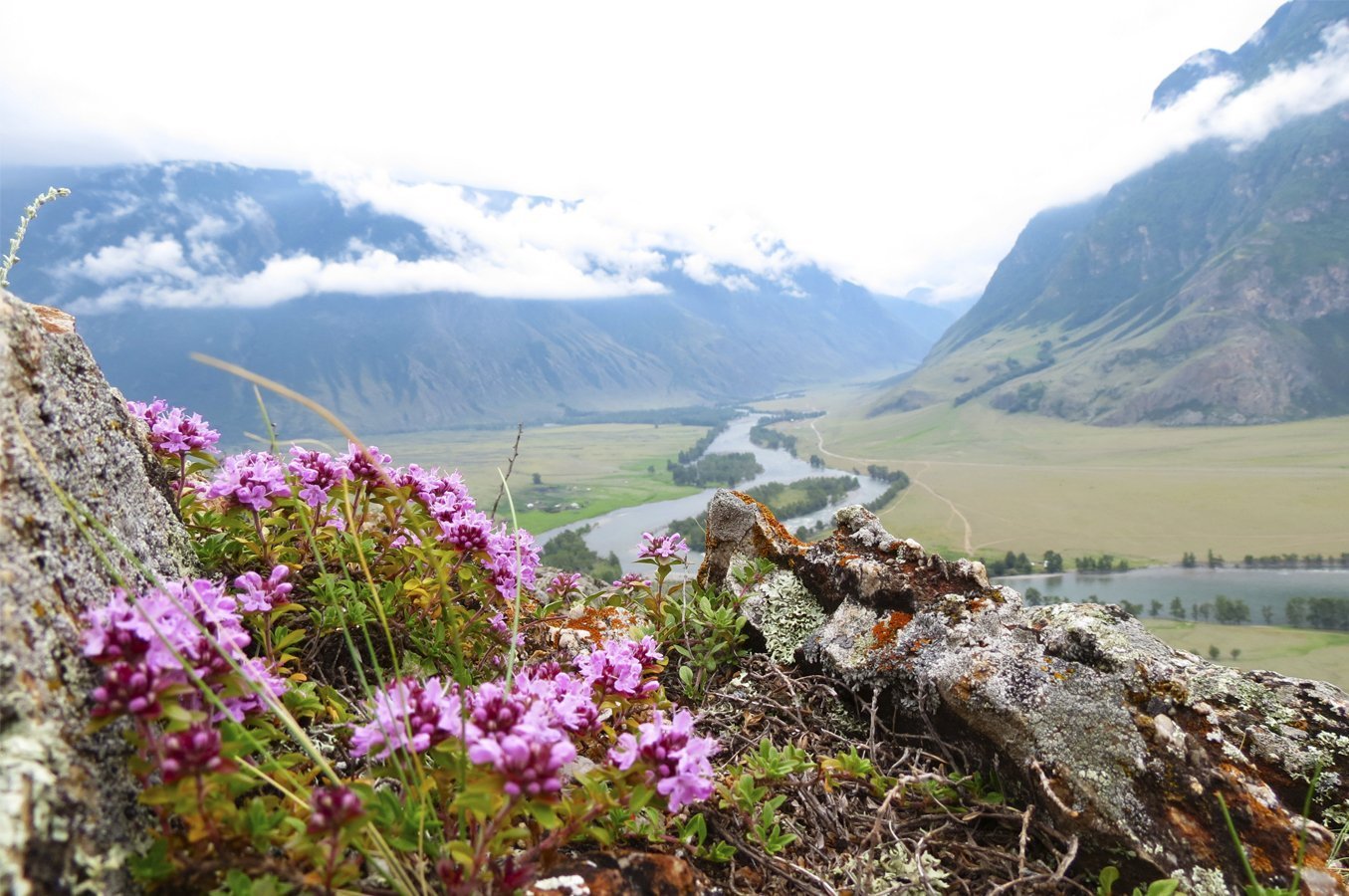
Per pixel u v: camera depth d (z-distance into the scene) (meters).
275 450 3.69
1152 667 3.92
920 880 3.19
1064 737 3.71
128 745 2.38
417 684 2.77
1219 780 3.46
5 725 1.93
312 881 2.18
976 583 4.97
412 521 4.26
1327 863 3.22
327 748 3.23
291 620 4.12
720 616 5.42
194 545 4.29
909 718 4.45
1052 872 3.38
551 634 5.27
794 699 4.81
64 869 1.88
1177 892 3.15
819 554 6.05
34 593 2.20
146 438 4.11
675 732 2.69
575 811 2.62
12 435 2.42
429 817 2.67
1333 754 3.77
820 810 3.70
